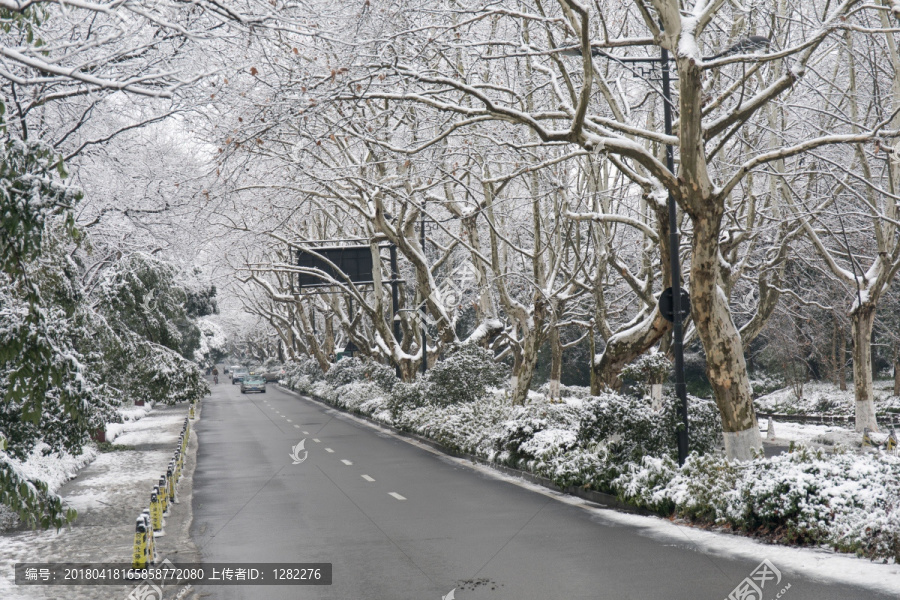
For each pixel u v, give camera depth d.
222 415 49.81
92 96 15.97
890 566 10.01
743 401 15.86
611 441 16.98
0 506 15.38
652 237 21.89
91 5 9.66
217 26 12.55
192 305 61.16
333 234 49.91
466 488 18.67
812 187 29.31
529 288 41.53
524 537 12.80
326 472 22.20
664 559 10.95
